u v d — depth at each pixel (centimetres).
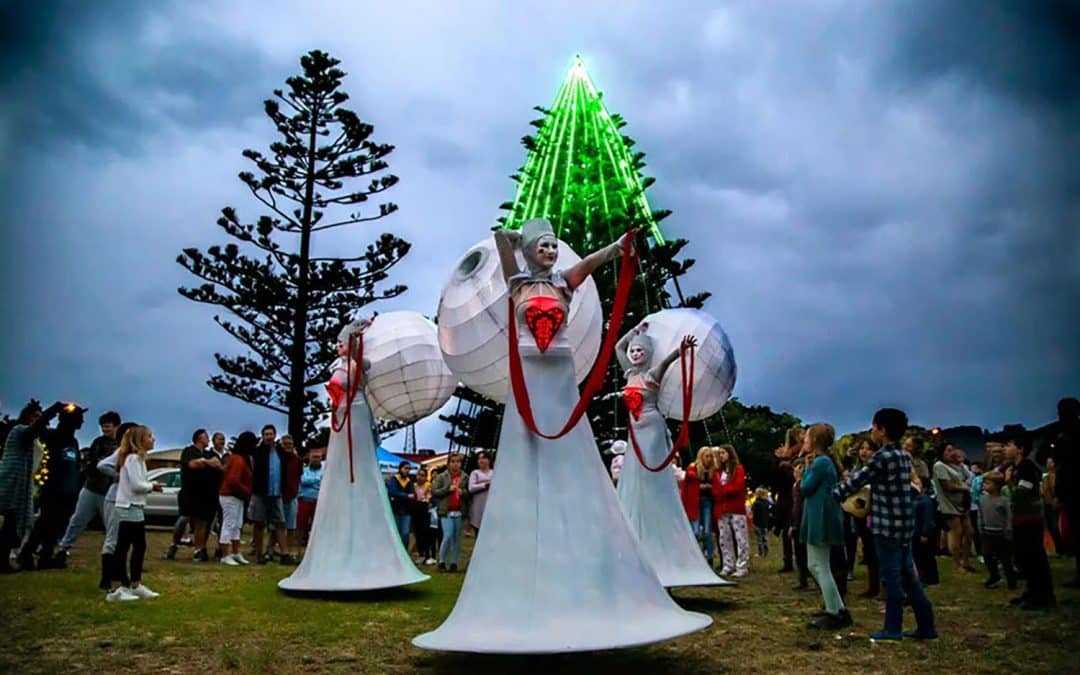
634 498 864
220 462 1305
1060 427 805
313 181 2838
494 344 749
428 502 1353
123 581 802
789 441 1115
